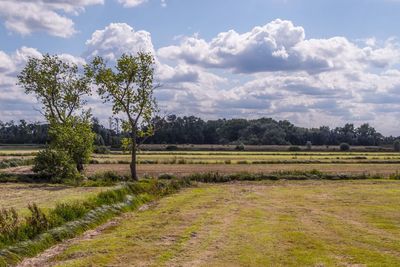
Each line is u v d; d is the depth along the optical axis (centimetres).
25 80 5312
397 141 12988
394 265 1388
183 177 4603
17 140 16762
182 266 1389
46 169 4562
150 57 4594
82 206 2150
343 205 2834
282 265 1392
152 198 3147
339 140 19850
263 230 1952
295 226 2056
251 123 19525
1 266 1359
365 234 1869
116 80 4559
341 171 5838
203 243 1695
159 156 9156
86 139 5075
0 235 1523
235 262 1429
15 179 4500
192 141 17750
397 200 3094
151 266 1393
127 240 1747
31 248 1548
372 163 7538
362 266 1378
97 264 1417
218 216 2362
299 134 19375
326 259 1457
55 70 5331
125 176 4622
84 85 5406
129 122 4666
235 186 4169
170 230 1955
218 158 8594
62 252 1573
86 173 5128
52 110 5409
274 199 3153
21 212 2206
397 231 1942
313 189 3884
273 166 6675
